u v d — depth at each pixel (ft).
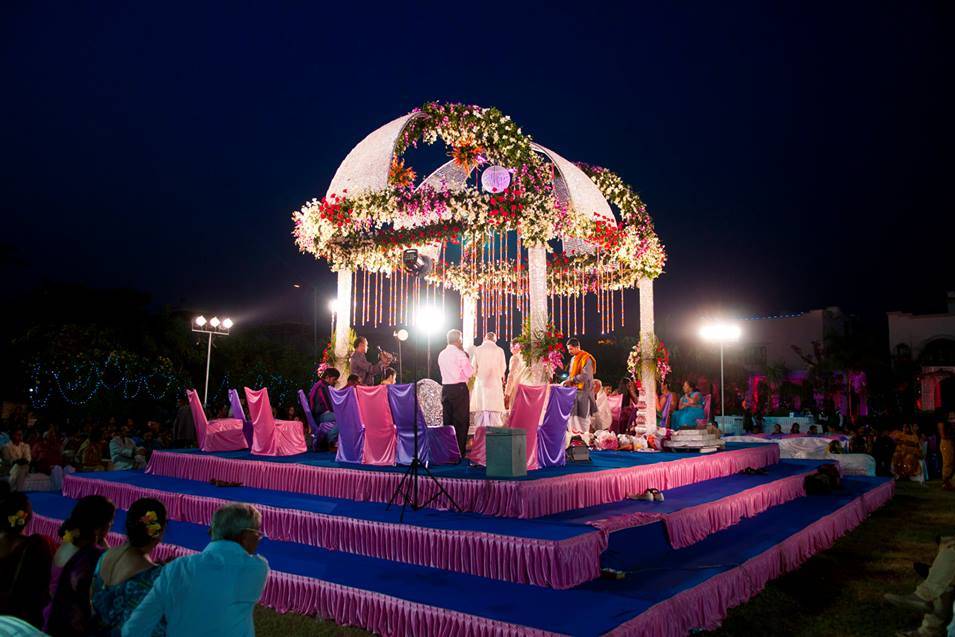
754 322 140.26
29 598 12.62
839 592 24.12
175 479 35.88
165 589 10.82
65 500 36.19
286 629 19.36
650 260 45.29
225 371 92.27
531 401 28.19
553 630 15.43
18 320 88.22
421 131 38.06
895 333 122.11
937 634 18.53
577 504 25.86
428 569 21.34
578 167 45.09
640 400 45.39
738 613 20.71
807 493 40.52
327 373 38.58
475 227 35.29
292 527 25.52
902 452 60.49
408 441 29.17
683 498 29.25
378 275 45.57
